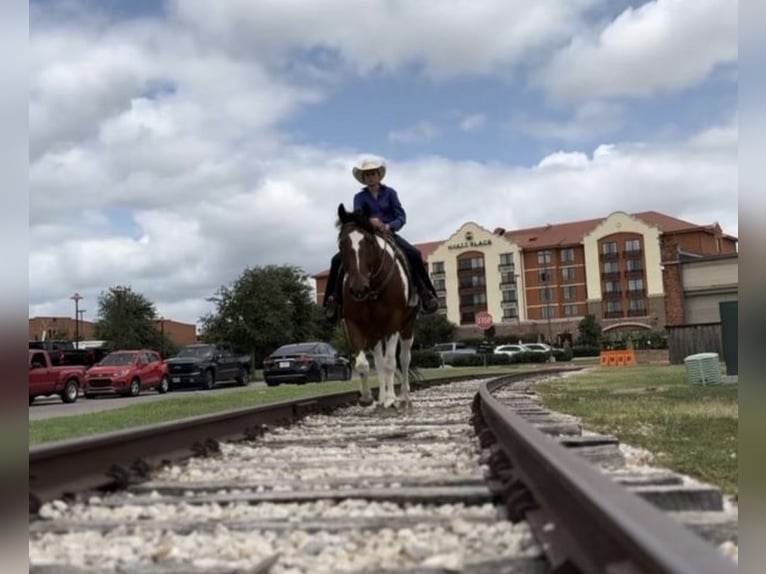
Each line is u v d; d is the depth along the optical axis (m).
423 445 6.58
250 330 53.62
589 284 101.56
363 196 10.31
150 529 3.65
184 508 4.13
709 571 1.58
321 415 10.09
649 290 98.56
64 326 89.25
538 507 3.45
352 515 3.85
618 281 100.19
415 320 10.90
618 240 100.38
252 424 7.92
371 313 9.70
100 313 72.25
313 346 30.61
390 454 6.10
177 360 32.25
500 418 5.41
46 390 24.94
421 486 4.51
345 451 6.38
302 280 63.75
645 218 107.06
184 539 3.48
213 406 12.97
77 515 4.01
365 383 10.98
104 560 3.15
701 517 3.37
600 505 2.30
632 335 76.12
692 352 29.23
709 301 36.38
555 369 30.97
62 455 4.34
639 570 2.01
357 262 8.91
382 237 9.45
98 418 11.10
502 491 4.05
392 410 9.99
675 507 3.60
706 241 98.31
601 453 5.26
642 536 1.92
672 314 37.00
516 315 105.25
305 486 4.62
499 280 106.69
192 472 5.29
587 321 91.44
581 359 60.94
